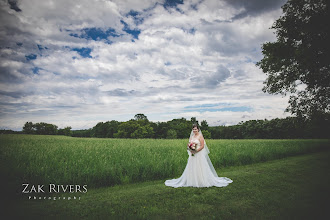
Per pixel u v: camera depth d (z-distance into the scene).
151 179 7.90
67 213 4.30
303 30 14.61
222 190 5.82
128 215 4.06
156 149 12.22
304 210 4.23
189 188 6.11
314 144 20.11
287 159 13.42
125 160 8.51
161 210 4.37
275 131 64.88
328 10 13.77
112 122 87.50
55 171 6.62
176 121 74.69
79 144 14.71
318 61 14.61
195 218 3.95
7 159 8.12
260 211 4.23
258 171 8.82
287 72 18.58
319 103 17.66
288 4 16.31
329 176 7.48
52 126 72.88
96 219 3.95
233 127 82.94
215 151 12.31
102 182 6.99
